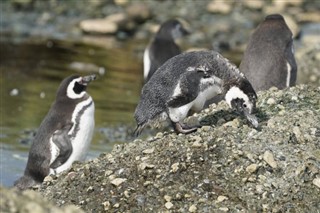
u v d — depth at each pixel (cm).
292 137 1291
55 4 3334
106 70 2603
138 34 3086
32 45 2852
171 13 3269
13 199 924
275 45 1794
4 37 2933
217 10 3294
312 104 1388
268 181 1223
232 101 1319
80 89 1709
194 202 1202
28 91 2303
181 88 1287
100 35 3061
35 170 1647
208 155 1267
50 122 1681
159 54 2264
